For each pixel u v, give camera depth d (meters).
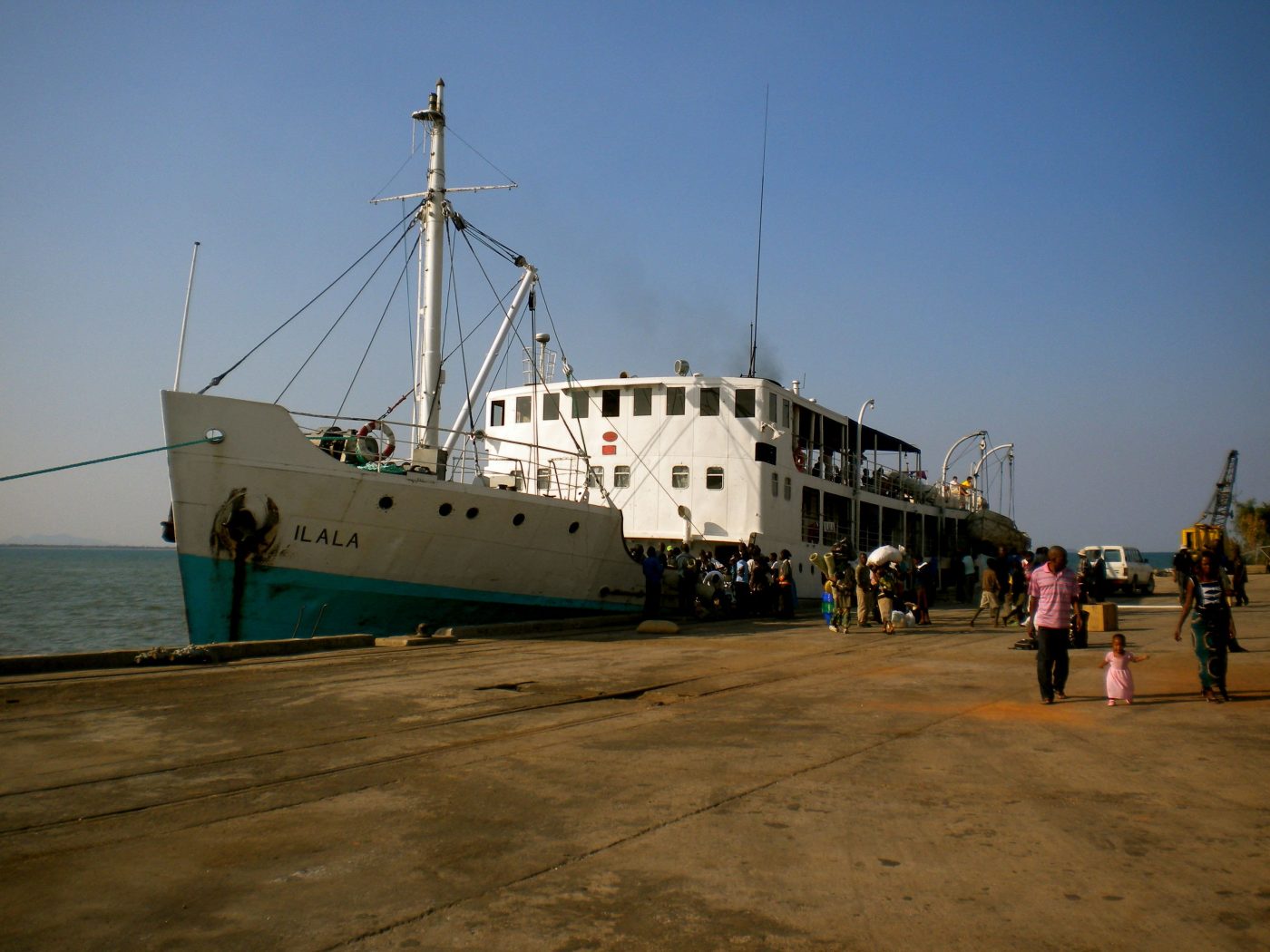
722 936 4.44
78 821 6.27
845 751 8.37
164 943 4.39
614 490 30.16
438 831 6.04
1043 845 5.71
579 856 5.55
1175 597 40.50
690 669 14.23
